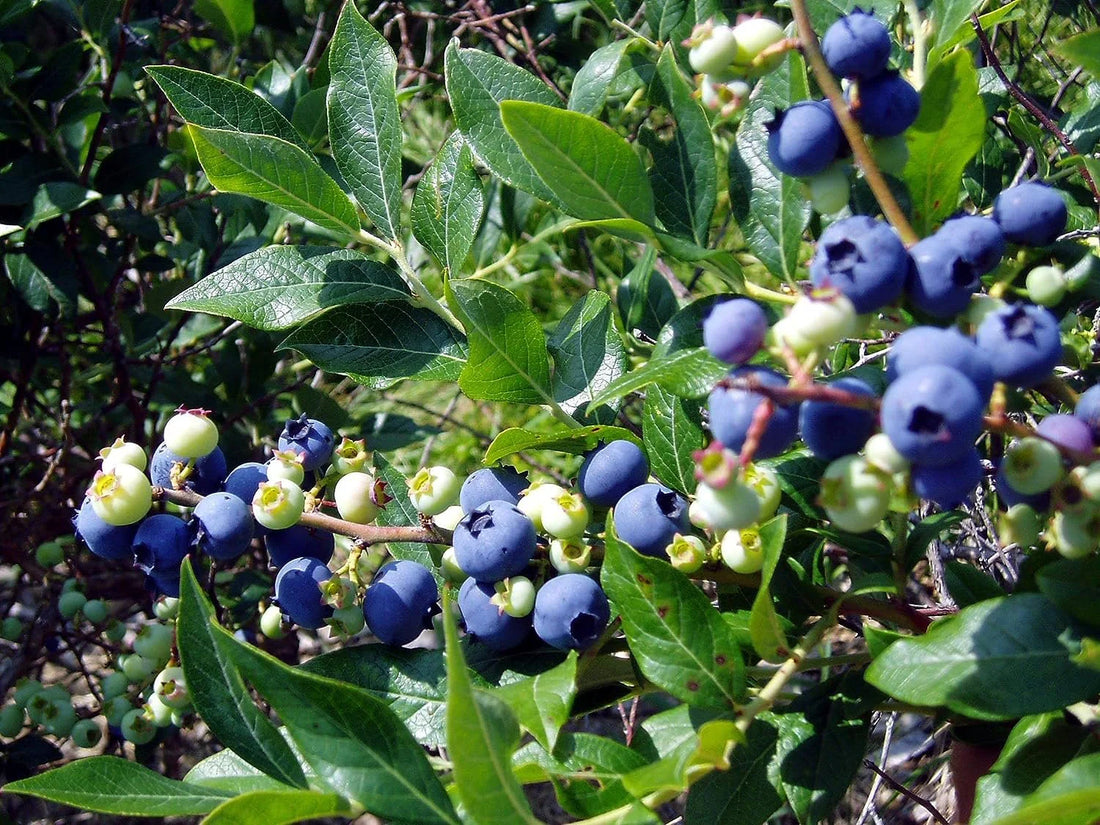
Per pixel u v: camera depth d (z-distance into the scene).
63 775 0.19
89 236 0.46
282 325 0.26
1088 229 0.26
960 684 0.18
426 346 0.27
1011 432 0.16
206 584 0.23
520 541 0.21
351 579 0.23
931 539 0.23
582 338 0.27
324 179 0.25
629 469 0.23
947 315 0.17
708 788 0.22
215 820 0.18
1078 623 0.18
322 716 0.19
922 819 0.40
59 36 0.53
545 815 0.49
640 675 0.23
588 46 0.49
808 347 0.16
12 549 0.44
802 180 0.19
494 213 0.49
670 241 0.21
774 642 0.20
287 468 0.24
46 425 0.53
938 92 0.19
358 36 0.27
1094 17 0.36
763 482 0.20
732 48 0.19
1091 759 0.16
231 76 0.46
